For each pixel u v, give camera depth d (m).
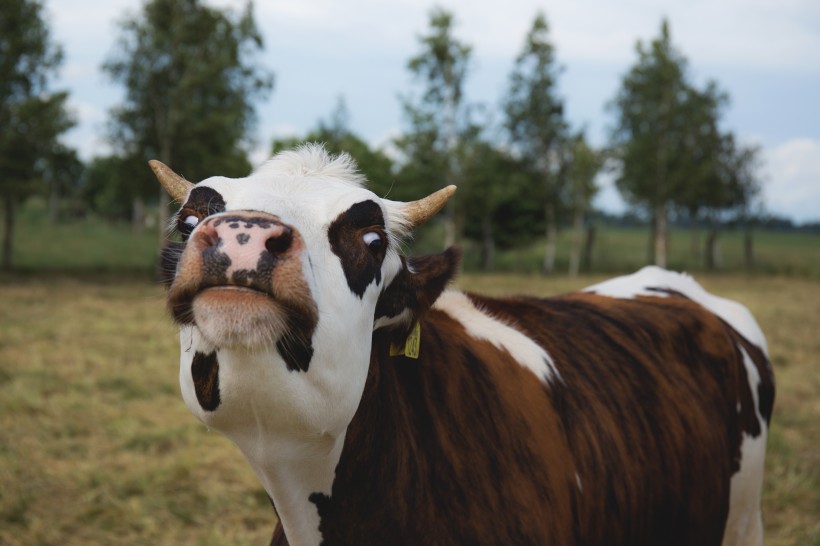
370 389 1.99
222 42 27.20
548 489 2.25
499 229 39.81
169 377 8.19
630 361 2.86
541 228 40.12
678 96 37.16
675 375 2.97
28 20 25.08
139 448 5.93
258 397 1.64
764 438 3.48
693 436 2.87
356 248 1.79
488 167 34.44
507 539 2.10
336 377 1.71
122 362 9.12
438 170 32.19
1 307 14.12
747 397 3.35
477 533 2.07
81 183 61.25
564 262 45.62
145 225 56.28
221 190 1.77
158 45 26.50
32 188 24.89
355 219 1.80
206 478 5.35
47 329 11.20
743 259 50.88
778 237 90.94
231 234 1.53
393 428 2.06
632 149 37.25
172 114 26.36
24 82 25.44
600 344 2.85
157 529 4.61
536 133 39.69
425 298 2.13
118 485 5.16
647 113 37.28
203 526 4.68
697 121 37.50
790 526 4.64
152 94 26.78
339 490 1.99
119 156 27.09
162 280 1.83
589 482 2.42
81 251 35.34
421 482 2.06
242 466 5.48
